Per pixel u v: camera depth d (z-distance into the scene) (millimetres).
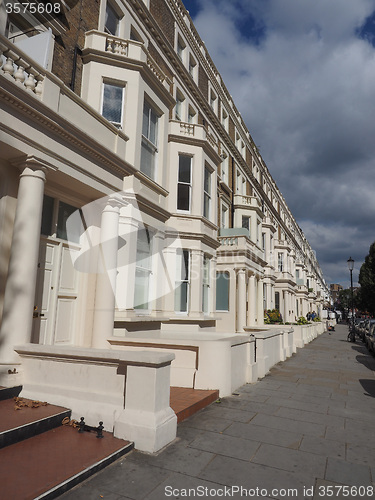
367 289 44906
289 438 4980
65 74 8242
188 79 15461
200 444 4609
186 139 12914
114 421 4539
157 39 13055
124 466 3887
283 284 31078
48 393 5137
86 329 7660
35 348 5230
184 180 12984
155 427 4305
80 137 6699
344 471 4004
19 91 5344
